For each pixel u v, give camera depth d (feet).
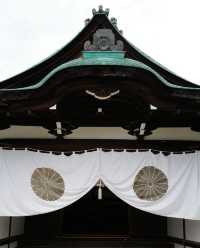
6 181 21.21
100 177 21.03
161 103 19.51
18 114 20.79
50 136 23.30
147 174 21.17
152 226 30.09
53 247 29.32
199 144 23.34
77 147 23.18
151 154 21.47
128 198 20.76
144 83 18.37
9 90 19.30
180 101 19.60
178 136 23.29
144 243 29.43
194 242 23.30
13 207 20.77
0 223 24.04
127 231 30.25
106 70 17.51
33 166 21.44
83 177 21.08
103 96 19.06
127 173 21.12
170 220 29.37
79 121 21.61
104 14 24.85
